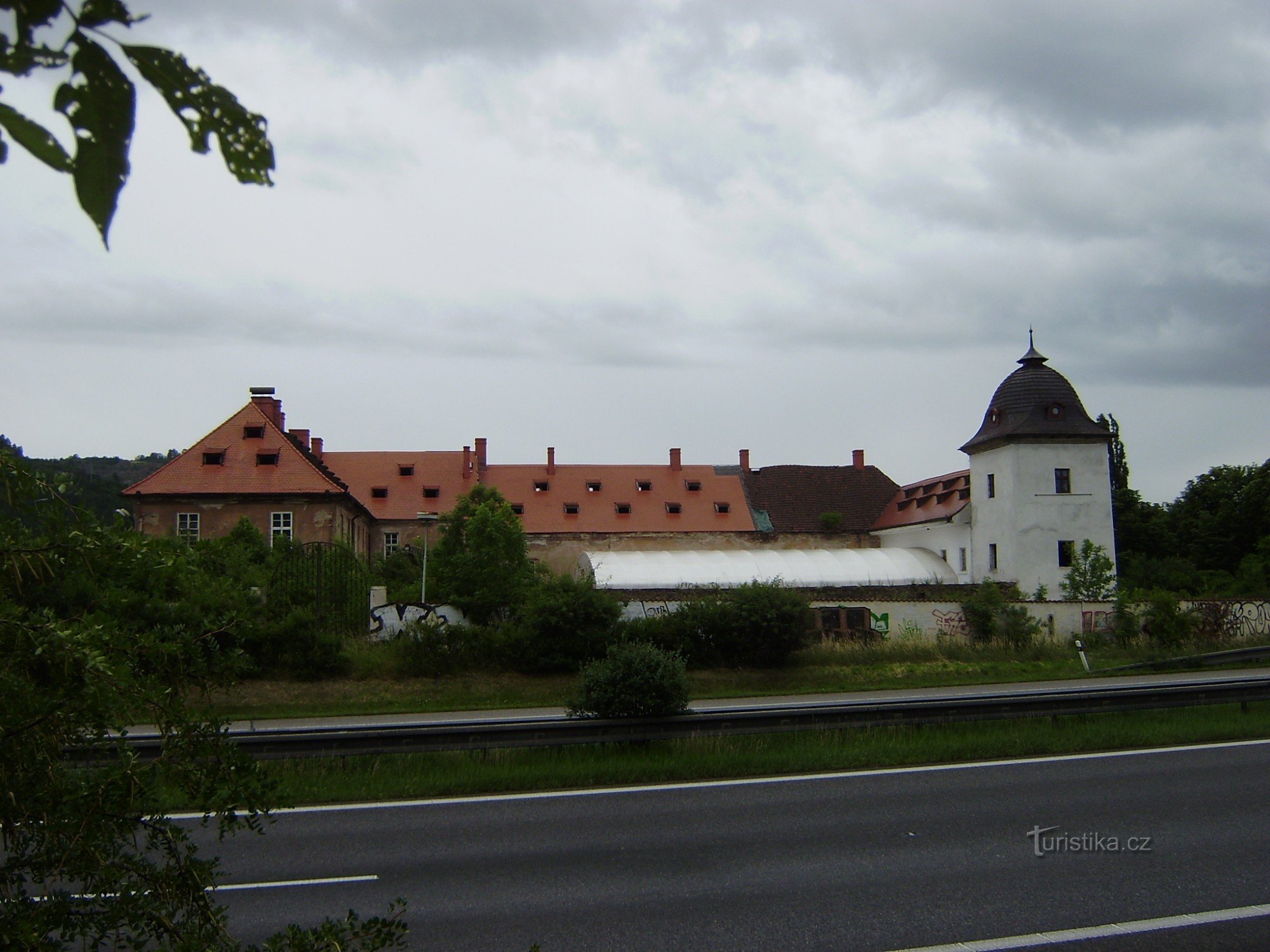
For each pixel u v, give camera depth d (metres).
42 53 1.31
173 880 2.94
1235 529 63.69
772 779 12.90
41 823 2.73
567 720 14.23
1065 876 8.25
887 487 64.50
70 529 3.11
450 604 31.14
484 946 6.79
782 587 29.06
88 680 2.69
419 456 63.22
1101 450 45.66
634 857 9.11
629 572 46.53
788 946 6.70
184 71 1.39
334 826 10.59
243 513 45.56
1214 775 12.51
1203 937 6.78
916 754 14.07
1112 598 39.41
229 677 3.35
